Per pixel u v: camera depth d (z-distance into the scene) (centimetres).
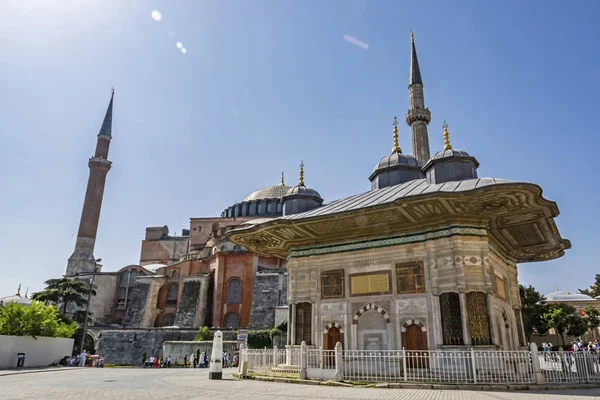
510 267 2370
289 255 2330
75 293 5922
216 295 6141
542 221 1916
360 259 2047
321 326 2061
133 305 6888
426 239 1878
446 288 1769
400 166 2500
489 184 1600
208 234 8194
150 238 9462
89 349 6131
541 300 5044
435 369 1589
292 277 2233
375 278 1975
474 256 1777
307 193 2552
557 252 2489
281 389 1436
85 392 1384
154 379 2023
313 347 2041
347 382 1570
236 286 6222
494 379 1479
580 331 4806
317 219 1922
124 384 1714
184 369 3500
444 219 1844
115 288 7625
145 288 6994
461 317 1709
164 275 7088
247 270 6203
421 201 1662
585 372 1537
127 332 5634
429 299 1808
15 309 3372
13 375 2316
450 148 2066
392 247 1969
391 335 1855
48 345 3594
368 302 1956
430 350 1661
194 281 6544
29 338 3338
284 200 2605
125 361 5444
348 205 2136
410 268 1897
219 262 6328
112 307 7506
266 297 5900
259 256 6412
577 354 1555
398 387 1481
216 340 1989
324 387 1506
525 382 1447
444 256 1809
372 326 1941
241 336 4797
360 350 1795
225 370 2875
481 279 1748
